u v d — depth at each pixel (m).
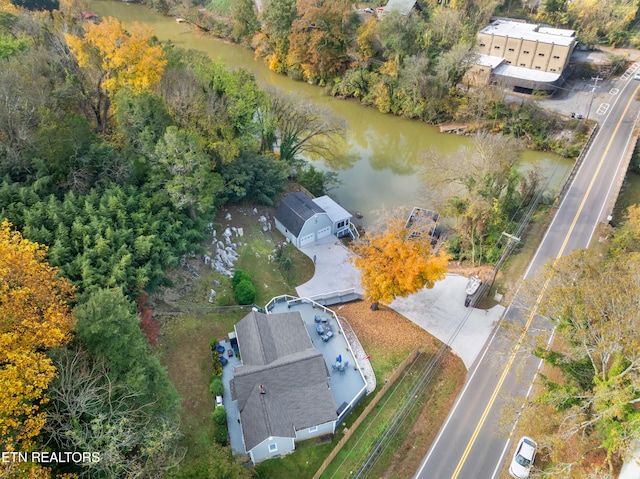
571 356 29.97
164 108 41.81
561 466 26.88
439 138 78.50
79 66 44.62
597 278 28.39
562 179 65.50
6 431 19.45
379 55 90.50
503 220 53.16
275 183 53.94
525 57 87.12
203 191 41.31
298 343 35.91
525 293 32.44
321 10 84.94
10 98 36.41
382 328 41.50
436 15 84.88
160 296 37.88
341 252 50.59
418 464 31.39
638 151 67.38
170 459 24.80
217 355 35.38
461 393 36.19
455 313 43.31
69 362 23.84
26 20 56.12
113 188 37.97
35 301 23.91
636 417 24.08
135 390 25.39
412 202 60.69
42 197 36.03
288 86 93.75
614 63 91.62
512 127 75.19
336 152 72.56
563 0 102.44
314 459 30.83
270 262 47.28
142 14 120.62
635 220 45.47
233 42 109.50
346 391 35.09
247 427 30.06
